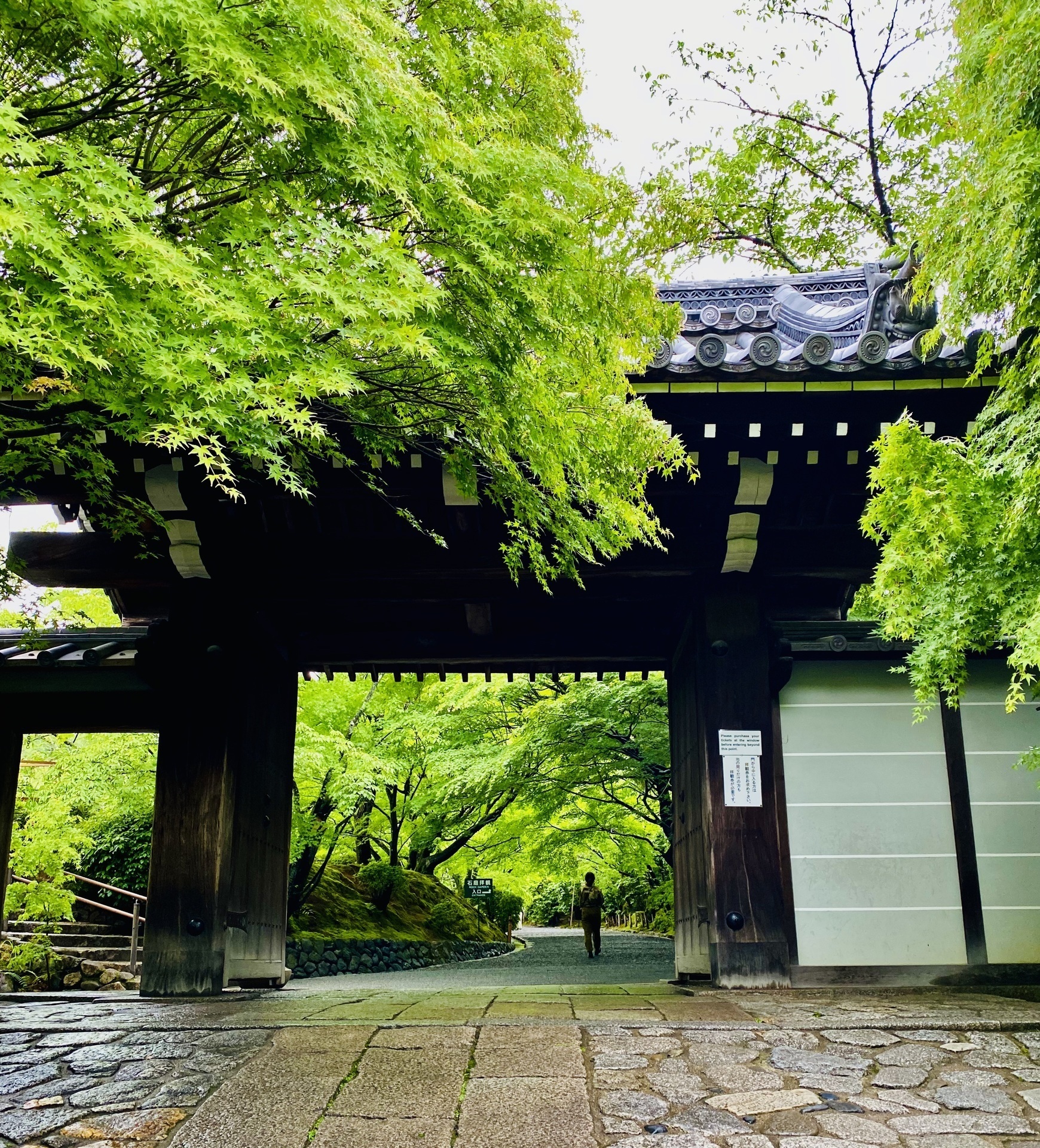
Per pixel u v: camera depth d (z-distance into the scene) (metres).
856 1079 4.05
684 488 7.27
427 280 3.76
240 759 7.80
